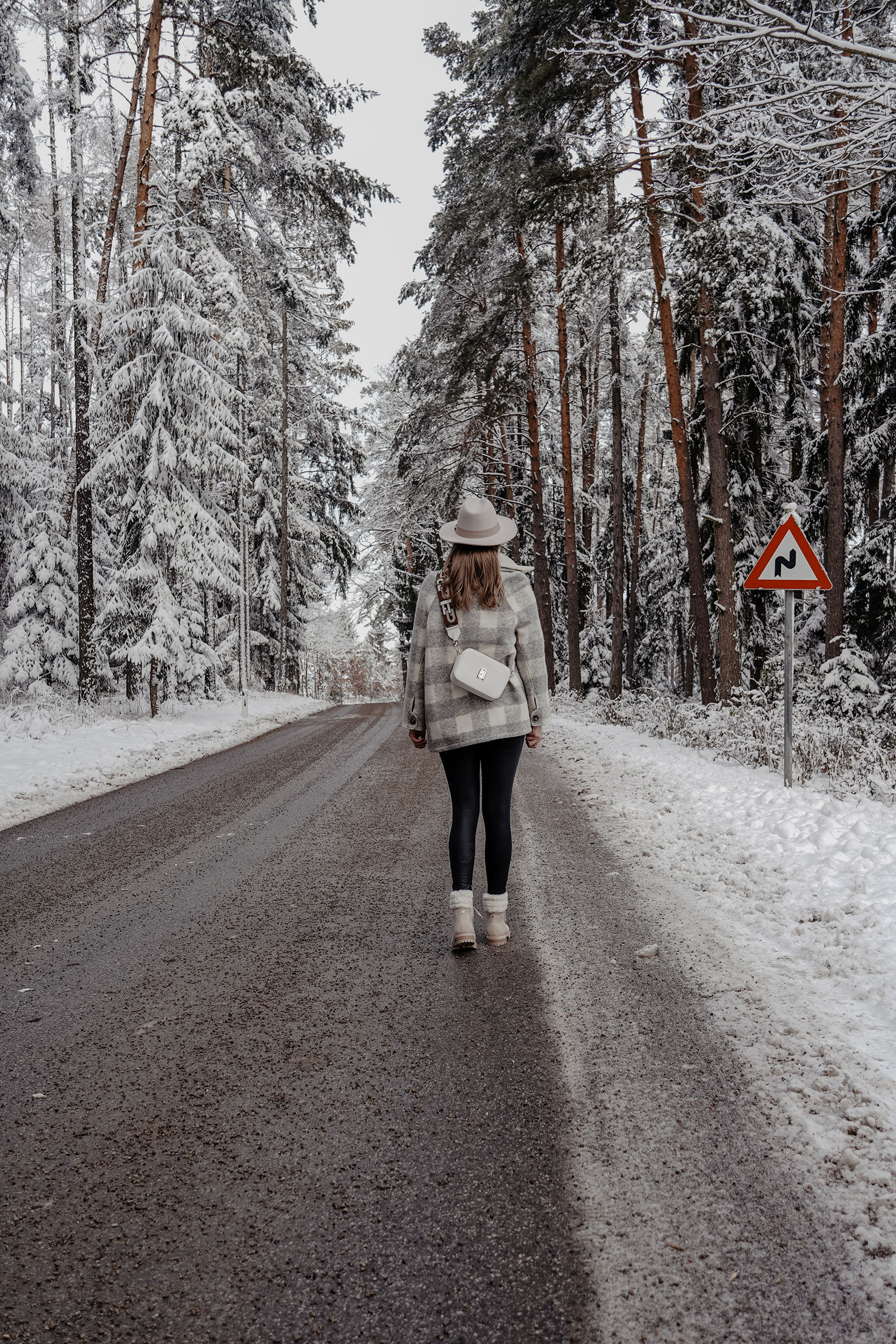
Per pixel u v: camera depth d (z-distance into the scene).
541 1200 1.96
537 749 12.24
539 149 16.98
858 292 13.30
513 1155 2.14
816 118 8.30
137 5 17.73
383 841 6.16
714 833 6.02
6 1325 1.59
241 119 19.53
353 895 4.77
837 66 9.99
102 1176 2.09
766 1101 2.38
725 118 9.12
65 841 6.43
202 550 17.61
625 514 28.75
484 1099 2.44
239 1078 2.60
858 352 14.44
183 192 18.14
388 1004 3.17
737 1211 1.90
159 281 17.06
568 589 22.53
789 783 7.67
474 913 4.39
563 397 21.70
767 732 9.85
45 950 3.89
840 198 13.43
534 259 19.98
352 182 21.30
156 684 18.72
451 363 21.00
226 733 15.90
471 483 24.88
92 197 20.39
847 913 4.04
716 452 13.94
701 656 15.33
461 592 3.71
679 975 3.38
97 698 18.55
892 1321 1.58
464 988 3.32
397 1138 2.24
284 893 4.82
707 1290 1.66
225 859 5.69
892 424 14.89
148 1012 3.15
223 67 19.06
